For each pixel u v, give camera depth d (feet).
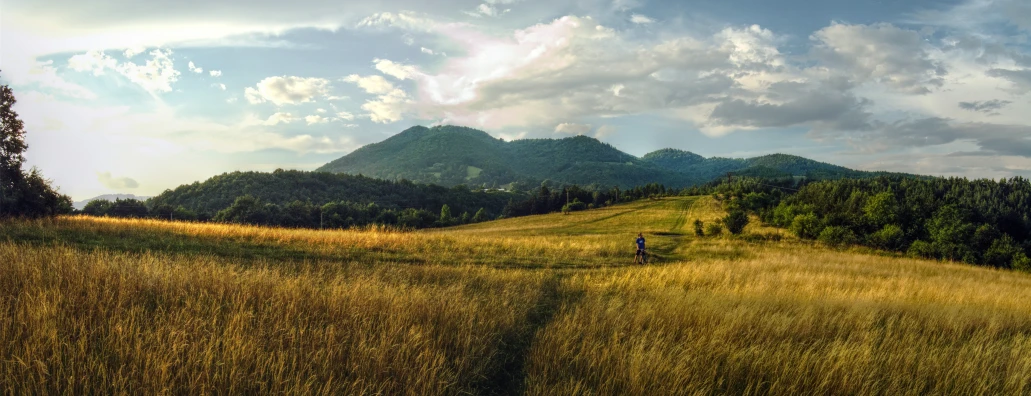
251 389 14.44
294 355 16.19
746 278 50.75
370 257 53.11
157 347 15.85
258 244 54.34
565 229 235.61
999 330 29.84
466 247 70.18
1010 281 82.48
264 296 23.99
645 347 20.48
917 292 47.16
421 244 67.10
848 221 217.56
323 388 14.74
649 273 50.08
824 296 39.65
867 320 27.86
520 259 63.98
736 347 20.56
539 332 23.18
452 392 16.29
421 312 22.86
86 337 15.98
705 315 25.93
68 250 30.96
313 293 24.34
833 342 22.13
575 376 17.84
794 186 445.37
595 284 40.40
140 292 22.57
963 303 41.75
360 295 24.40
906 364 19.69
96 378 14.03
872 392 16.94
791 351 20.51
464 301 26.40
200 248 47.52
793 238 171.83
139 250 42.60
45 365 13.75
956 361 20.76
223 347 16.42
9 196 62.80
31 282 21.90
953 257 170.30
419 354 17.51
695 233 178.70
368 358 16.90
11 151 65.72
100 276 23.66
